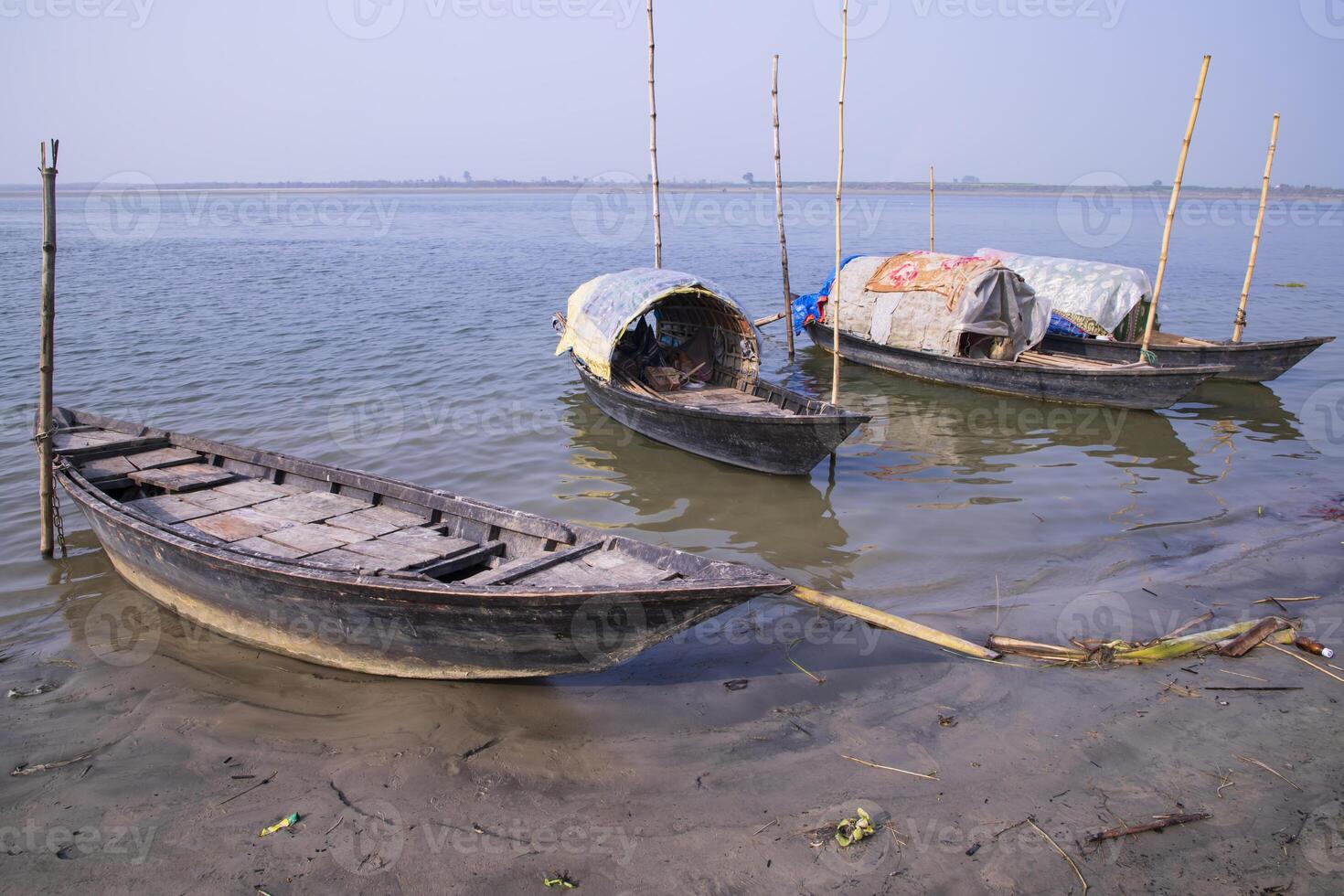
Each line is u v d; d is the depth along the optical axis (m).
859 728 6.89
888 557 10.12
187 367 19.17
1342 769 6.29
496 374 18.83
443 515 9.14
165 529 8.48
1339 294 30.64
